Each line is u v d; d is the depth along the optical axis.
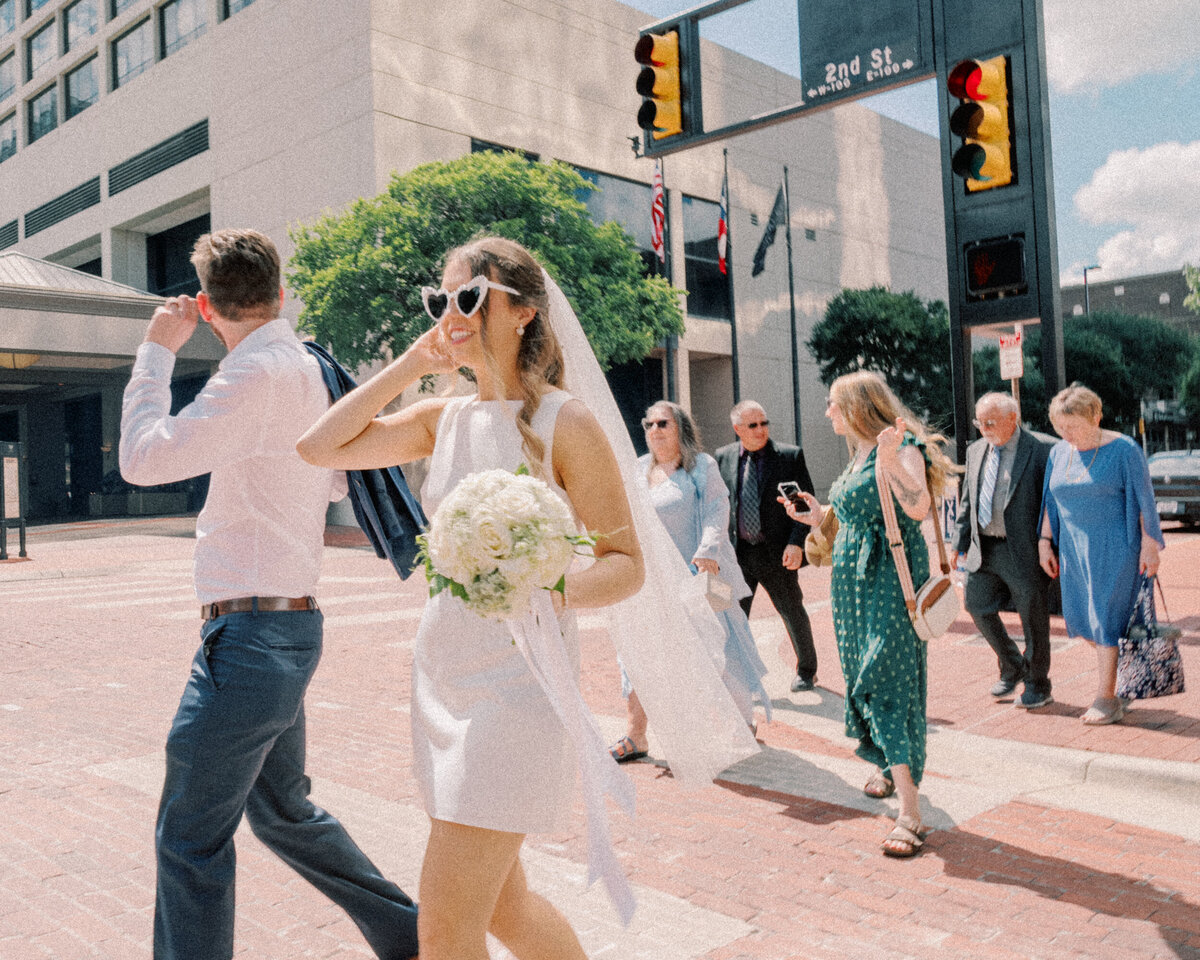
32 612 10.87
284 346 2.31
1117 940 2.86
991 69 7.41
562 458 1.86
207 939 2.10
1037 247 7.80
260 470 2.20
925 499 3.60
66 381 36.25
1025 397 39.22
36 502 44.34
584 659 7.41
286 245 30.73
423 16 28.83
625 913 1.70
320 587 13.18
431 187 23.84
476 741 1.75
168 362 2.30
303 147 29.92
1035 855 3.52
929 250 49.06
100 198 38.97
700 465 4.96
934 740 4.91
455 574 1.67
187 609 10.94
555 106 32.06
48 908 3.22
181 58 34.62
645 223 34.75
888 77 8.36
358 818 4.03
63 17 41.06
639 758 4.82
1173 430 54.81
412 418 2.13
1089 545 4.98
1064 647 7.01
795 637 6.11
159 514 35.31
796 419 34.56
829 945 2.87
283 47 30.50
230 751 2.10
